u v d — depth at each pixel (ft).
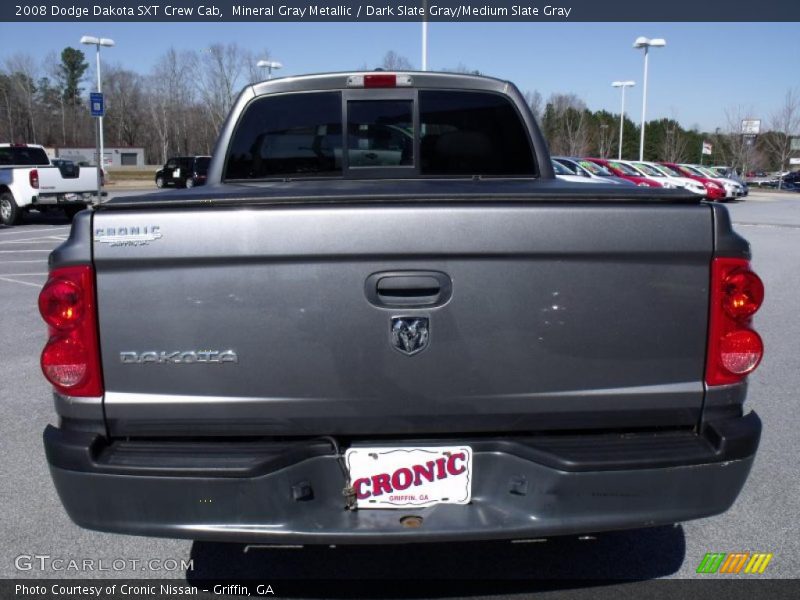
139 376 8.45
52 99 268.00
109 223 8.25
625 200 8.43
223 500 8.38
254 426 8.55
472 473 8.68
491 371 8.45
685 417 8.77
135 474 8.30
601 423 8.71
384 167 13.69
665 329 8.54
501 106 13.80
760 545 12.01
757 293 8.60
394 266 8.26
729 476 8.57
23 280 37.11
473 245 8.20
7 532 12.44
